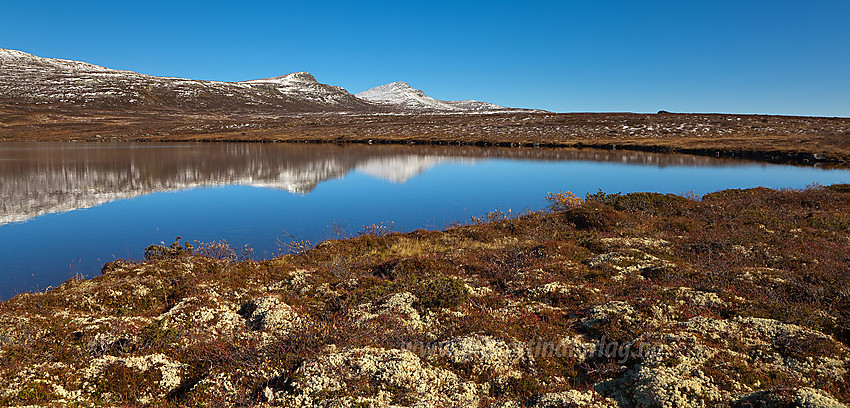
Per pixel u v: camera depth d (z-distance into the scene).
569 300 9.65
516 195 31.81
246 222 22.77
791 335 7.24
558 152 67.94
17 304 8.90
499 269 12.15
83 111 131.00
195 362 7.20
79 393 6.12
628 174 43.25
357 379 6.21
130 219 23.06
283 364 6.80
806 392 5.57
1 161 46.97
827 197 21.45
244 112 165.25
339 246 16.03
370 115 150.00
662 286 9.98
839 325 7.88
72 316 8.38
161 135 94.12
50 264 15.81
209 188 33.56
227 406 6.07
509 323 8.46
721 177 40.72
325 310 9.49
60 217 23.31
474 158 59.00
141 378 6.64
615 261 12.02
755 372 6.37
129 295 9.83
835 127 80.31
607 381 6.66
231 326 8.45
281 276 11.91
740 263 11.73
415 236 17.69
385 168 47.78
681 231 16.36
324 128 110.56
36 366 6.45
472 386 6.51
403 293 9.69
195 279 10.94
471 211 26.23
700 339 7.24
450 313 8.84
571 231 17.02
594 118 113.19
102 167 43.94
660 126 91.62
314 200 29.33
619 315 8.40
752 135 76.06
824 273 10.40
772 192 23.53
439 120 125.69
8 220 22.52
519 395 6.43
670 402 5.68
